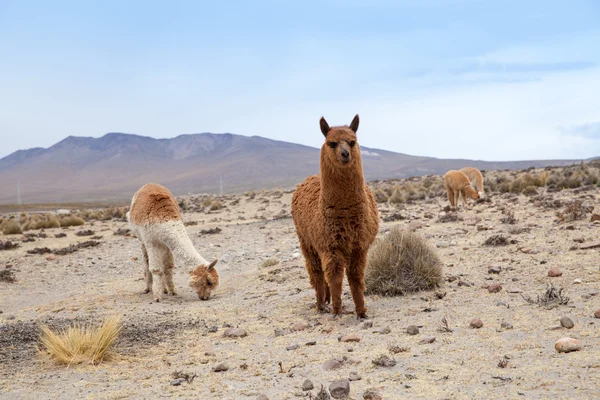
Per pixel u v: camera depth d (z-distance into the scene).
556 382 4.47
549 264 9.72
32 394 5.74
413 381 4.97
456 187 23.36
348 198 7.44
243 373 5.91
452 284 9.47
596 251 10.20
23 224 34.81
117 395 5.49
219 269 16.55
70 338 7.22
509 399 4.27
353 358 5.88
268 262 14.92
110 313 10.29
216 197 59.44
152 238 11.94
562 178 30.77
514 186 30.56
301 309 9.14
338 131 7.35
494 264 10.52
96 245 23.81
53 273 17.81
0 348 7.61
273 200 43.81
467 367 5.16
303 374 5.62
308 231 8.16
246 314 9.30
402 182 52.31
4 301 14.09
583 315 6.36
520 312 6.89
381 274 9.52
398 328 7.01
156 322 9.09
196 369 6.28
